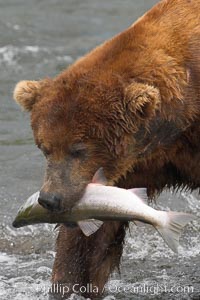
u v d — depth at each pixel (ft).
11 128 64.03
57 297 40.81
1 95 70.64
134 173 38.91
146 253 48.80
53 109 36.60
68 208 35.99
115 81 36.91
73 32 91.30
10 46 84.84
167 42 38.27
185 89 37.60
